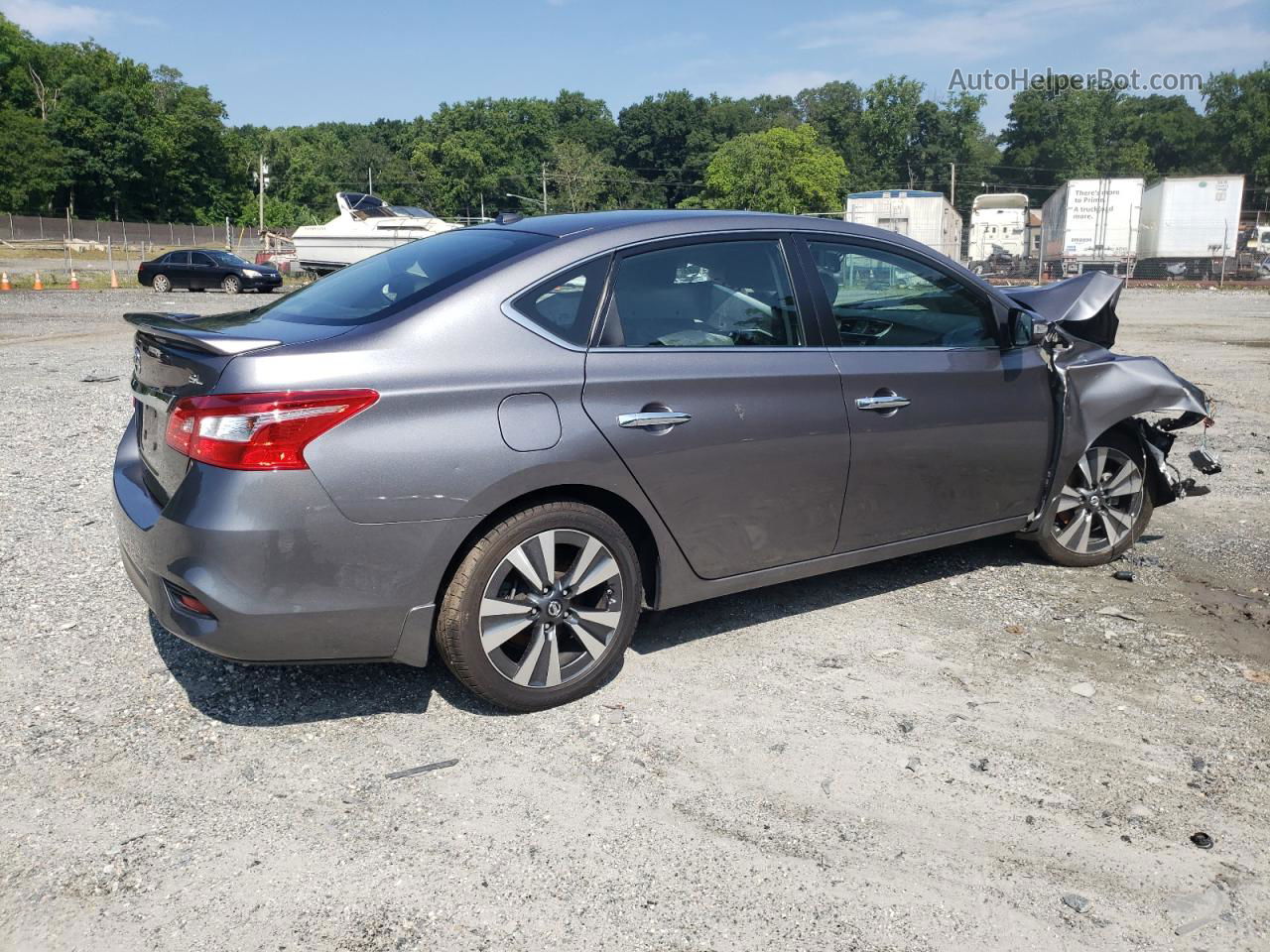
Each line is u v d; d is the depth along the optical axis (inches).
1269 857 104.1
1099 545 195.9
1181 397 190.9
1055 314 180.2
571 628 132.8
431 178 4547.2
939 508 167.0
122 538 130.0
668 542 138.9
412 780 116.5
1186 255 1450.5
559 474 125.8
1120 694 140.3
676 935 91.8
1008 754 123.8
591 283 133.8
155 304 935.7
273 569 113.2
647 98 4635.8
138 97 3695.9
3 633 154.8
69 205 3499.0
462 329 123.6
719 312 143.7
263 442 111.8
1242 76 3796.8
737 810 111.3
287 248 1772.9
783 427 144.9
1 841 104.2
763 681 142.9
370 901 95.8
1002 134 4165.8
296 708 133.8
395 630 120.6
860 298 158.2
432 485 118.2
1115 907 96.2
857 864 102.3
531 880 99.2
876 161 4153.5
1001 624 164.9
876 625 163.9
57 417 331.3
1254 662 151.6
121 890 97.1
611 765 120.3
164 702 134.6
